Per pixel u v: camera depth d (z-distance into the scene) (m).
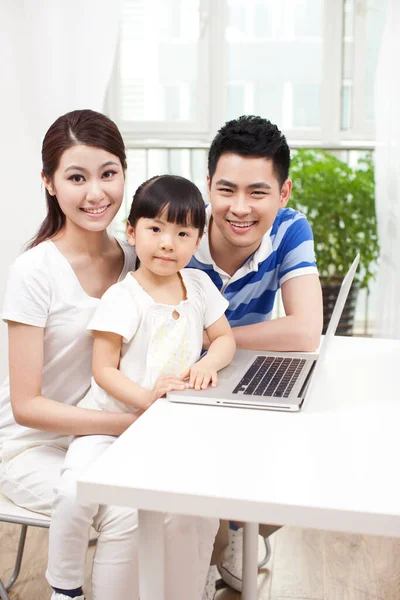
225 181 1.56
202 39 4.04
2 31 3.06
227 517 0.90
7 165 3.13
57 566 1.27
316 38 4.11
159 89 4.13
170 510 0.92
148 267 1.41
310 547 2.08
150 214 1.38
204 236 1.76
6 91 3.09
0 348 3.09
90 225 1.45
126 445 1.05
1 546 2.05
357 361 1.53
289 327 1.64
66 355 1.46
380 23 4.03
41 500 1.36
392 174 3.35
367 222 3.92
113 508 1.24
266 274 1.80
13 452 1.46
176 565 1.24
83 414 1.36
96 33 3.15
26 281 1.39
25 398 1.40
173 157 4.32
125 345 1.39
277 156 1.57
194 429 1.12
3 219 3.16
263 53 4.14
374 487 0.93
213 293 1.51
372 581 1.90
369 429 1.13
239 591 1.85
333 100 4.13
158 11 4.04
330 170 3.90
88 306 1.45
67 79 3.15
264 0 4.08
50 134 1.44
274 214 1.61
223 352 1.44
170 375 1.35
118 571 1.24
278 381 1.34
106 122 1.45
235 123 1.56
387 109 3.31
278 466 0.99
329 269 3.97
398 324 3.40
